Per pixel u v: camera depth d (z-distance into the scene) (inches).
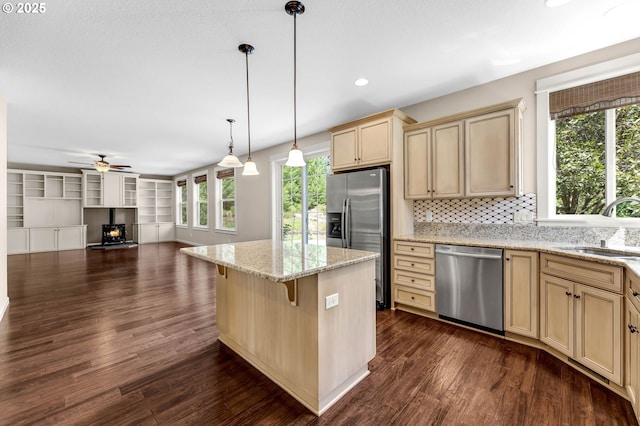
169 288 164.6
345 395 71.9
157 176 398.3
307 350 68.5
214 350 94.6
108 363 86.0
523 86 113.6
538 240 110.7
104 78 112.6
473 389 73.2
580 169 107.8
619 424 60.8
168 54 96.6
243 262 71.9
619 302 68.9
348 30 85.4
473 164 113.4
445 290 112.7
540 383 75.1
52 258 263.3
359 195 135.3
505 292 98.3
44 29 82.0
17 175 304.8
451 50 97.2
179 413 65.5
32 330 108.0
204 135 195.8
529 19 81.7
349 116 160.2
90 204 344.5
